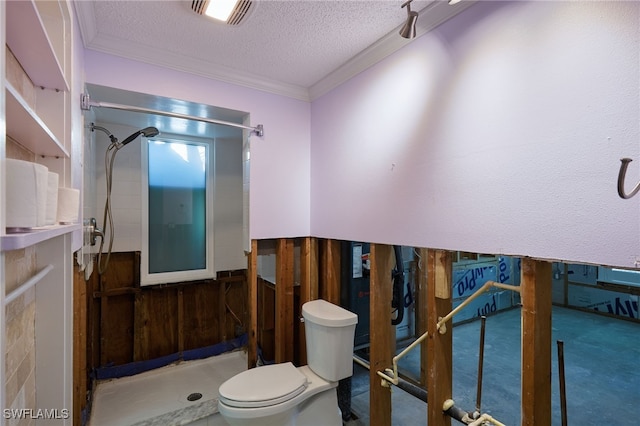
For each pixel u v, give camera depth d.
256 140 2.25
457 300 4.11
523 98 1.15
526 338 1.15
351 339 1.95
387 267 1.91
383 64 1.80
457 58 1.38
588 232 0.99
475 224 1.31
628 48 0.92
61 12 1.06
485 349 3.30
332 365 1.87
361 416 2.17
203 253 3.01
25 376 0.96
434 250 1.50
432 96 1.50
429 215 1.52
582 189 1.01
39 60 0.88
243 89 2.21
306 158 2.46
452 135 1.41
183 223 2.93
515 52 1.18
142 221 2.72
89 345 2.33
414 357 2.99
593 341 3.62
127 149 2.68
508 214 1.20
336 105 2.19
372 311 1.87
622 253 0.93
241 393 1.64
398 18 1.55
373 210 1.87
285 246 2.37
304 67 2.06
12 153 0.87
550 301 1.17
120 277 2.62
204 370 2.67
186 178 2.96
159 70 1.92
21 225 0.65
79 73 1.51
